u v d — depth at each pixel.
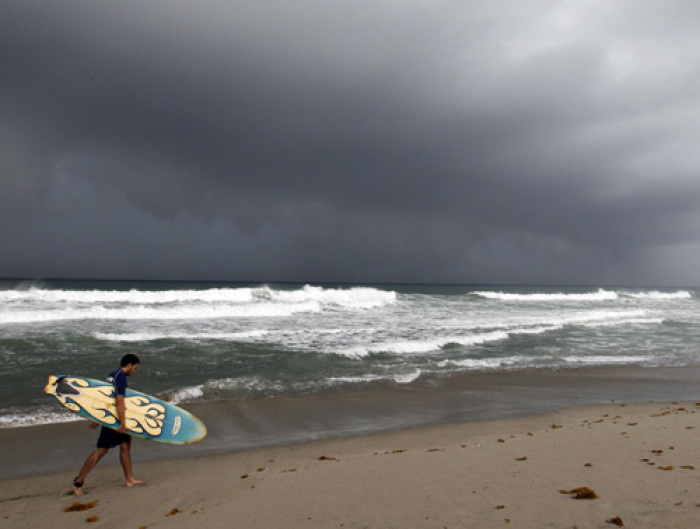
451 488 4.96
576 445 6.89
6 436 8.34
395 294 36.41
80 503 5.30
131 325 19.92
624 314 32.66
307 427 9.52
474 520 4.01
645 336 23.22
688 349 20.00
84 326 19.09
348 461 6.65
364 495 4.89
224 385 12.14
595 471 5.38
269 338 18.38
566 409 11.20
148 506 5.19
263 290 31.08
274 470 6.71
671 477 4.98
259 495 5.06
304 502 4.74
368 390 12.45
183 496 5.52
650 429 7.95
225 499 5.14
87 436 8.48
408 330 21.52
